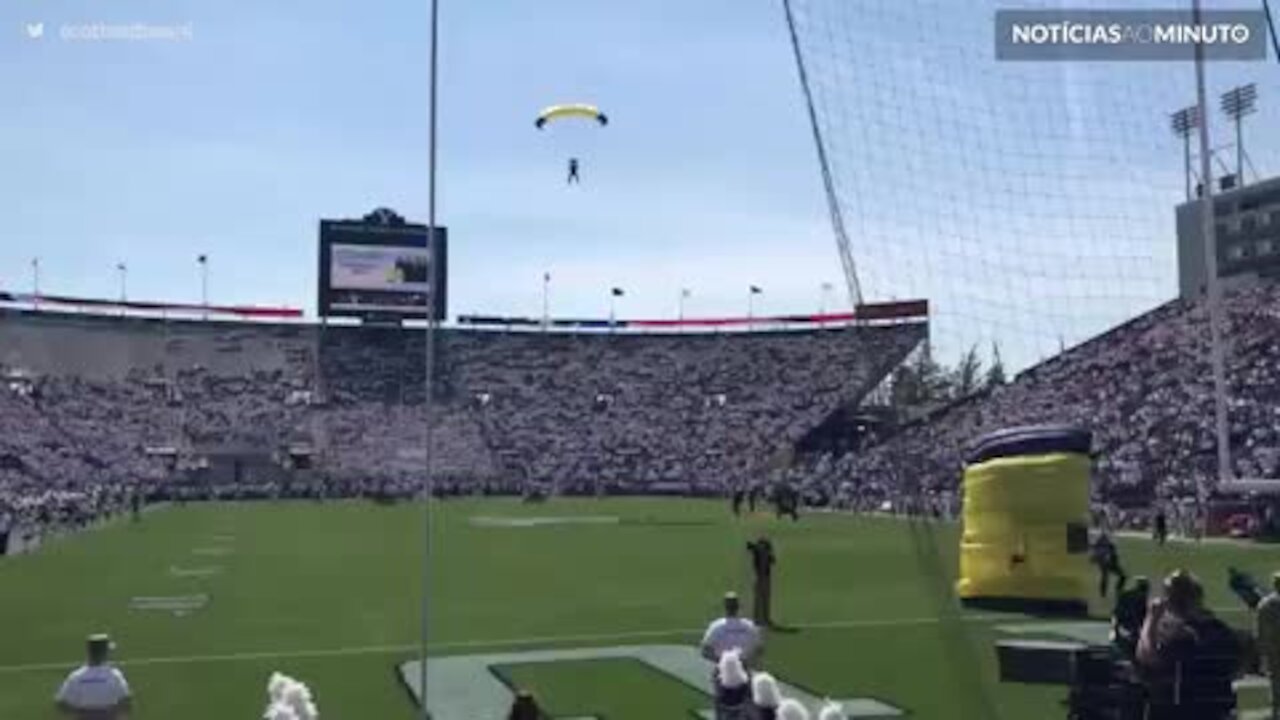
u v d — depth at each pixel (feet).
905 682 48.16
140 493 221.66
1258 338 132.57
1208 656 24.72
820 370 305.73
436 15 27.63
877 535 133.49
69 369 299.38
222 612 73.72
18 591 86.84
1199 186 66.13
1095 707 30.04
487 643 59.77
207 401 299.17
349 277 310.86
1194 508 124.77
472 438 297.12
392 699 46.42
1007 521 70.79
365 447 288.51
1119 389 135.33
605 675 50.67
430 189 27.45
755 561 65.16
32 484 228.43
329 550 121.08
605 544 125.70
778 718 22.89
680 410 305.94
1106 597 74.90
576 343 335.06
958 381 128.77
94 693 30.60
